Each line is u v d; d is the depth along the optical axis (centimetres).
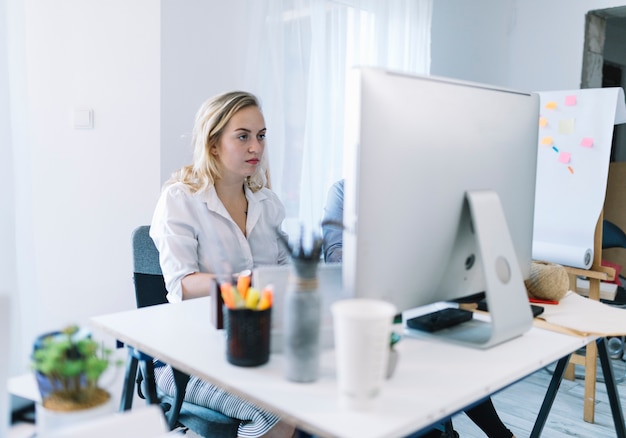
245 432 138
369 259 104
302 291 95
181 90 258
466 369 105
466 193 117
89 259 253
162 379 153
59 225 247
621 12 370
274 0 279
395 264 108
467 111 116
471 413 180
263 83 280
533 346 119
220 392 143
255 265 194
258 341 103
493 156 123
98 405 88
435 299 120
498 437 179
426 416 87
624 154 420
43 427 86
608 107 272
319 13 300
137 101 250
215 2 264
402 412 87
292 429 138
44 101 240
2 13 210
